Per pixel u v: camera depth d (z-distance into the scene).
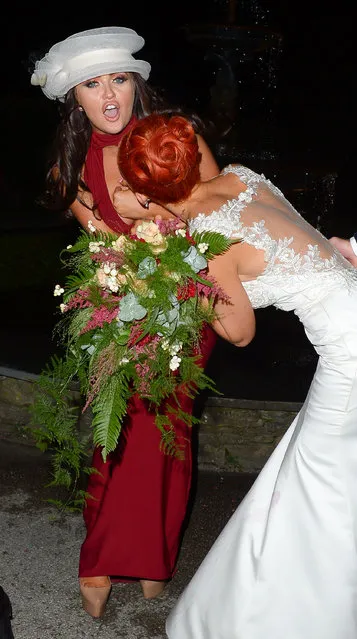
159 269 2.49
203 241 2.53
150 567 3.24
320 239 2.80
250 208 2.66
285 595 2.81
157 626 3.23
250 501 2.93
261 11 7.56
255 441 4.39
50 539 3.79
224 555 2.92
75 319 2.64
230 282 2.64
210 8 12.47
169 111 3.13
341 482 2.78
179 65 12.41
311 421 2.82
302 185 6.77
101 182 3.12
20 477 4.30
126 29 2.97
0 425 4.68
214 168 3.08
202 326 2.66
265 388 4.56
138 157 2.51
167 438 2.87
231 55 6.97
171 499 3.28
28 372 4.55
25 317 5.89
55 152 3.17
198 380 2.65
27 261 7.31
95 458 3.24
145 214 2.94
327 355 2.77
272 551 2.81
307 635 2.80
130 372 2.57
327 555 2.79
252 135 6.91
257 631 2.83
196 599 2.95
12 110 10.55
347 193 6.66
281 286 2.71
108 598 3.38
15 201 10.27
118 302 2.54
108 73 2.96
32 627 3.19
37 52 3.21
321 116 10.94
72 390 4.28
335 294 2.73
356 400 2.74
